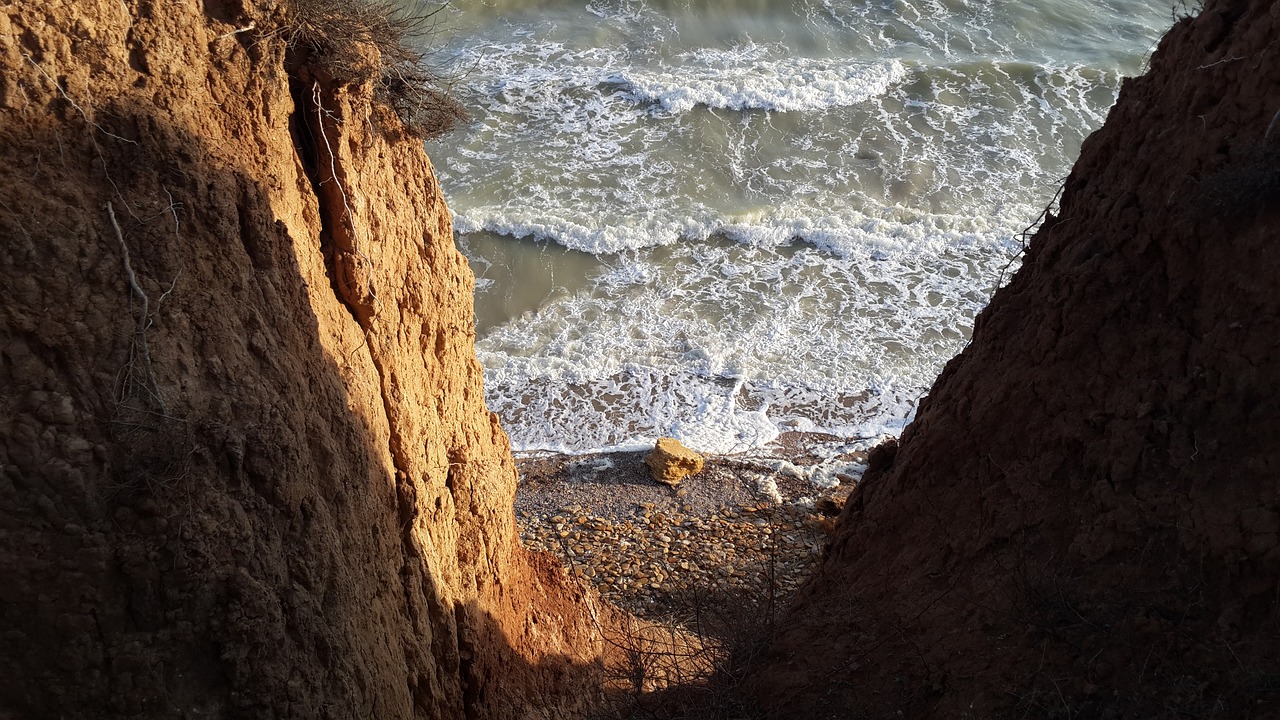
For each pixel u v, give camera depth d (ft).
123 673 13.56
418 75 25.50
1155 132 22.75
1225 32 21.97
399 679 19.12
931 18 94.12
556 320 62.23
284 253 17.76
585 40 87.97
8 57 13.67
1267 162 19.30
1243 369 19.54
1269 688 16.88
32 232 13.71
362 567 18.52
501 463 32.42
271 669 14.75
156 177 15.20
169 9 16.11
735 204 72.38
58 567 13.34
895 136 79.87
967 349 28.94
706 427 53.88
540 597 33.45
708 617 34.78
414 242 25.39
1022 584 21.88
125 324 14.21
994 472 24.50
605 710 30.55
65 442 13.48
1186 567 19.34
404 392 23.41
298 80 20.43
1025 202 73.51
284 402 16.39
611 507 47.21
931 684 22.48
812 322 62.49
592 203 71.41
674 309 63.31
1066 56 90.12
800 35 90.63
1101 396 22.43
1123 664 19.12
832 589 28.45
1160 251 21.89
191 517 14.23
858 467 50.75
